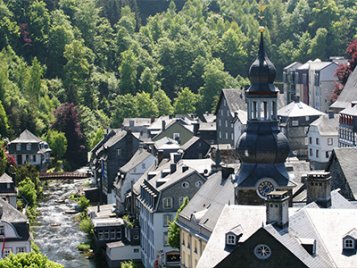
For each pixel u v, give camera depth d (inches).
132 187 7057.1
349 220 3410.4
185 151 7805.1
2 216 5339.6
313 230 3380.9
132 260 6309.1
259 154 4318.4
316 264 3191.4
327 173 4109.3
